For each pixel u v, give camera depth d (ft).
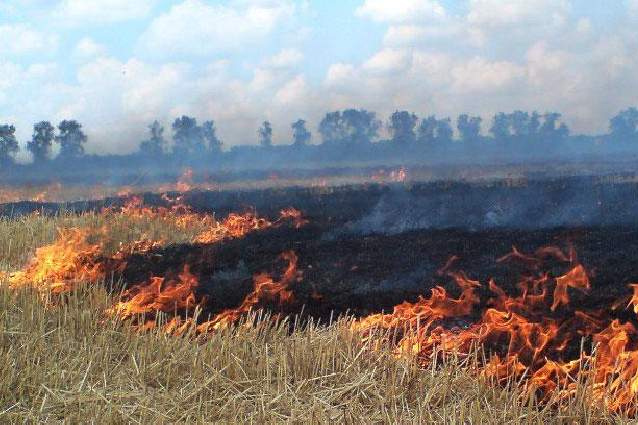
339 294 28.89
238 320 24.44
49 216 50.75
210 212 68.08
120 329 22.33
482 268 34.37
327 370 18.90
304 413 16.49
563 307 25.34
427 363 19.56
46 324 21.91
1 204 76.89
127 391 17.83
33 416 16.33
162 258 38.99
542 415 16.10
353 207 72.18
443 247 42.06
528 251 39.58
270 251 41.50
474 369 18.74
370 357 19.45
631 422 15.64
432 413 16.60
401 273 33.53
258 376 18.65
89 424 16.10
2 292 23.54
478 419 15.78
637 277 30.50
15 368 18.17
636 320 23.45
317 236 49.44
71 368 18.52
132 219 51.19
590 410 16.01
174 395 17.76
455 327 22.93
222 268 36.09
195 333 22.17
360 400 17.43
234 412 16.71
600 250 39.17
